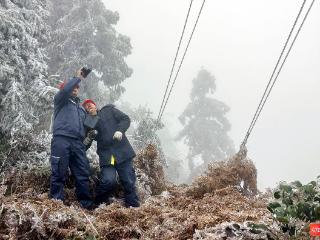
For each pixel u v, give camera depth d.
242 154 7.42
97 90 23.14
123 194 6.78
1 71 8.97
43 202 4.84
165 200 6.21
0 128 8.49
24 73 9.84
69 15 23.44
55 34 21.73
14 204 4.44
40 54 10.70
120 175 6.47
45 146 7.98
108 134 6.45
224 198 6.05
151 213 5.11
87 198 6.21
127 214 4.98
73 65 21.17
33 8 12.00
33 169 6.62
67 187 6.59
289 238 3.97
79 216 4.79
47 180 6.50
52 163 6.02
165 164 12.79
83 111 6.54
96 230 4.52
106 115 6.55
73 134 6.16
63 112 6.30
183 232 4.34
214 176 7.19
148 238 4.42
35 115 9.73
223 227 4.10
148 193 7.24
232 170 7.21
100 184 6.30
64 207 4.77
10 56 9.61
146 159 7.78
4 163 7.20
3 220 4.33
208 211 5.13
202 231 4.12
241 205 5.52
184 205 5.78
